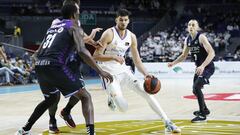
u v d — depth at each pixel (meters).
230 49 23.55
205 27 24.94
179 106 8.65
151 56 21.97
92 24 23.28
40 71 4.84
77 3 5.18
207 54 6.42
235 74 17.80
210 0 27.58
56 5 24.62
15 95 12.05
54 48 4.75
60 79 4.71
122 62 5.45
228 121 6.37
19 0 25.25
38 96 11.66
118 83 5.44
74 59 4.95
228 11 26.97
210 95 11.04
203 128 5.68
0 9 23.95
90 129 4.67
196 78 6.47
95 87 15.20
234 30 24.50
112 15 24.67
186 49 6.68
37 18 23.66
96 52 5.48
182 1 27.62
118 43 5.51
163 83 16.17
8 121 6.78
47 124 6.37
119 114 7.46
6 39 20.52
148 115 7.29
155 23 25.66
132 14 25.81
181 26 25.25
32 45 22.70
